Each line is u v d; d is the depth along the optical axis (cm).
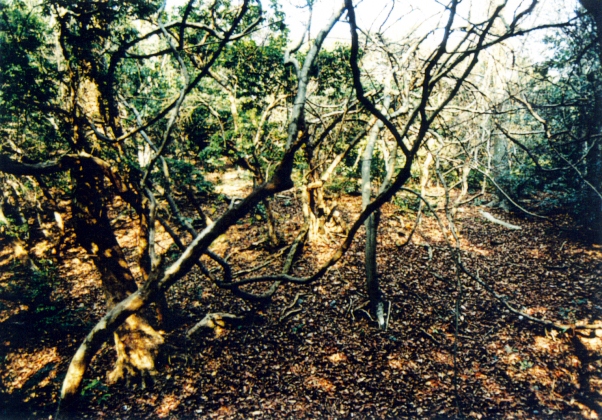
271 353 921
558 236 1499
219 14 1024
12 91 653
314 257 1430
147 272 881
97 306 1214
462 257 1393
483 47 333
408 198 1834
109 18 655
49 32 746
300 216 1934
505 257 1376
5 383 775
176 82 1325
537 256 1359
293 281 520
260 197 434
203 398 775
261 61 1159
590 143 1280
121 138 598
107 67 761
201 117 1252
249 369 866
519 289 1140
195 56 1059
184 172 802
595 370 760
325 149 1558
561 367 794
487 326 974
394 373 827
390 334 959
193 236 717
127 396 782
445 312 1047
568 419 657
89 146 777
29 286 1051
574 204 1551
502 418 676
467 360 850
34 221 2164
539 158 1659
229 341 962
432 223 1778
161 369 840
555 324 904
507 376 786
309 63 463
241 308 1102
